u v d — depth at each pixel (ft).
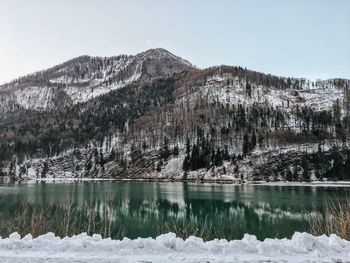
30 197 227.61
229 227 133.49
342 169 496.23
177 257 30.48
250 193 313.53
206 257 30.63
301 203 225.56
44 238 36.63
